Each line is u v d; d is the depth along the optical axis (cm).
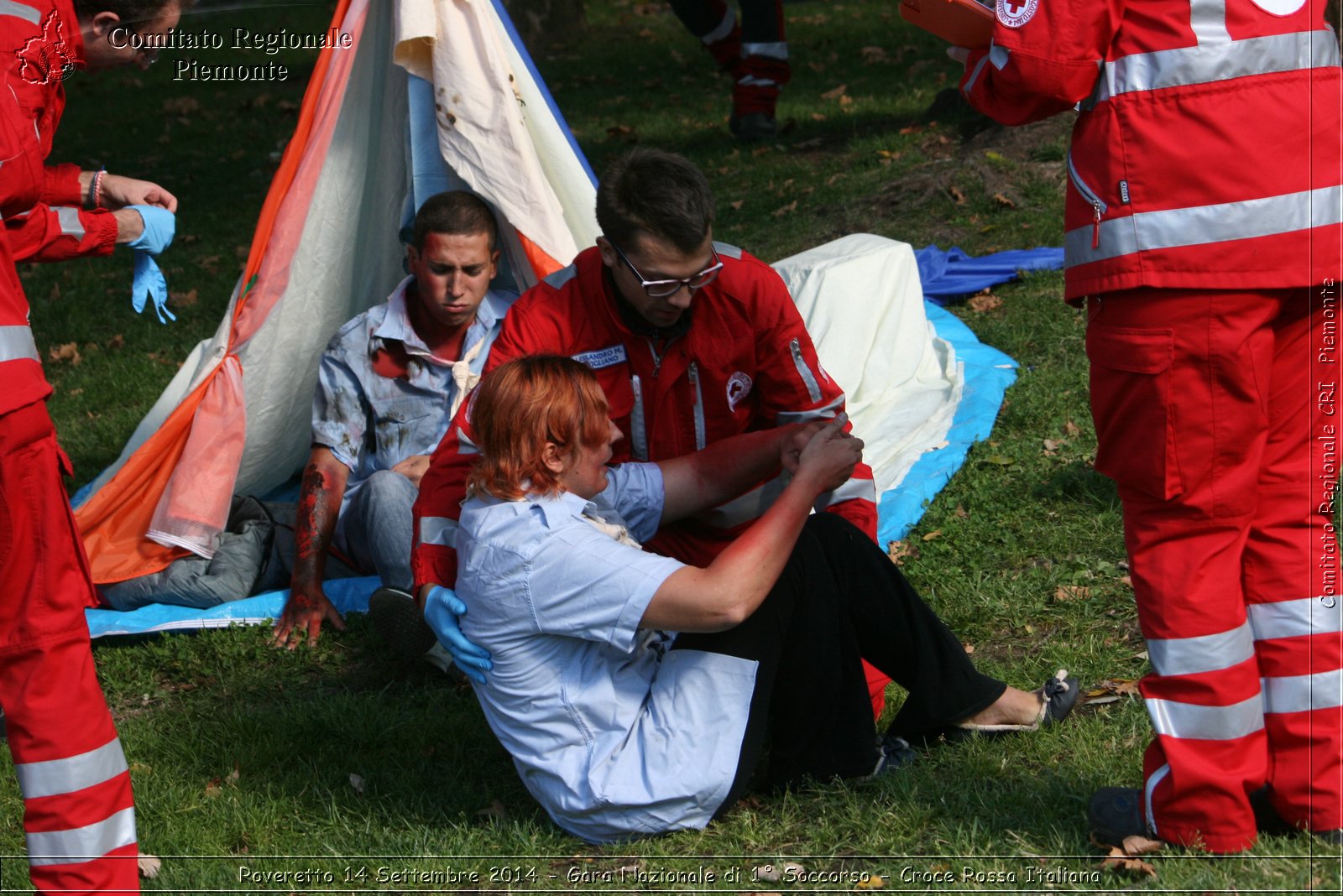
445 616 745
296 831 794
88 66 765
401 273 1275
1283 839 645
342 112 1173
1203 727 627
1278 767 647
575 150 1229
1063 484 1184
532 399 694
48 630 643
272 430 1259
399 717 933
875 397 1401
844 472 706
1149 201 613
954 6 641
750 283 795
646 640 757
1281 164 600
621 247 722
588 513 732
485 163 1120
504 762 862
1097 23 612
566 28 4228
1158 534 638
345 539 1159
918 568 1073
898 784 754
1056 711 814
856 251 1498
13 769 890
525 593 695
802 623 739
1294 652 636
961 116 2436
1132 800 681
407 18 1082
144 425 1304
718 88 3356
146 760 904
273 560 1167
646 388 809
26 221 751
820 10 4384
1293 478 638
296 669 1034
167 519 1122
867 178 2247
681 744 711
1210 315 607
